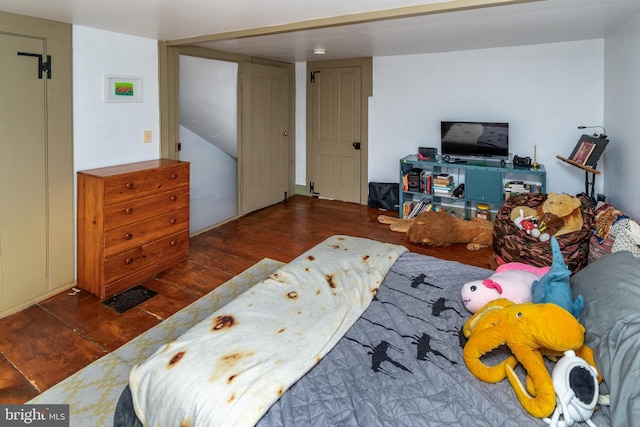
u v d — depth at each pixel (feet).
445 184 15.39
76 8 8.07
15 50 8.40
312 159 19.53
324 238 14.06
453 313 6.05
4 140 8.40
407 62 16.61
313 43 13.24
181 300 9.50
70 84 9.57
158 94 12.00
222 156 15.62
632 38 9.78
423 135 16.84
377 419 4.03
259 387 4.25
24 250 8.98
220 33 10.68
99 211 9.32
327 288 6.49
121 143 11.03
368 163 18.22
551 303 4.90
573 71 13.70
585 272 5.96
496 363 4.94
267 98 17.24
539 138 14.64
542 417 4.05
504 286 5.83
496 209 15.12
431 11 7.78
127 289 10.03
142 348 7.61
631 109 9.93
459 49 15.02
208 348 4.87
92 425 5.81
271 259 12.07
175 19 9.03
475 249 13.05
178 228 11.48
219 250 12.79
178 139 12.85
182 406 4.20
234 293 9.86
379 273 7.16
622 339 4.26
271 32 9.77
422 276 7.25
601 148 11.35
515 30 11.27
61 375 6.84
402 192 16.22
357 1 7.55
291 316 5.65
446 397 4.37
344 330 5.48
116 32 10.48
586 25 10.74
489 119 15.42
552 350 4.70
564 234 10.12
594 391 4.09
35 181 9.04
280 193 18.88
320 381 4.55
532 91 14.49
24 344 7.70
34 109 8.86
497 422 4.04
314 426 3.94
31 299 9.21
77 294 9.72
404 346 5.26
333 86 18.30
